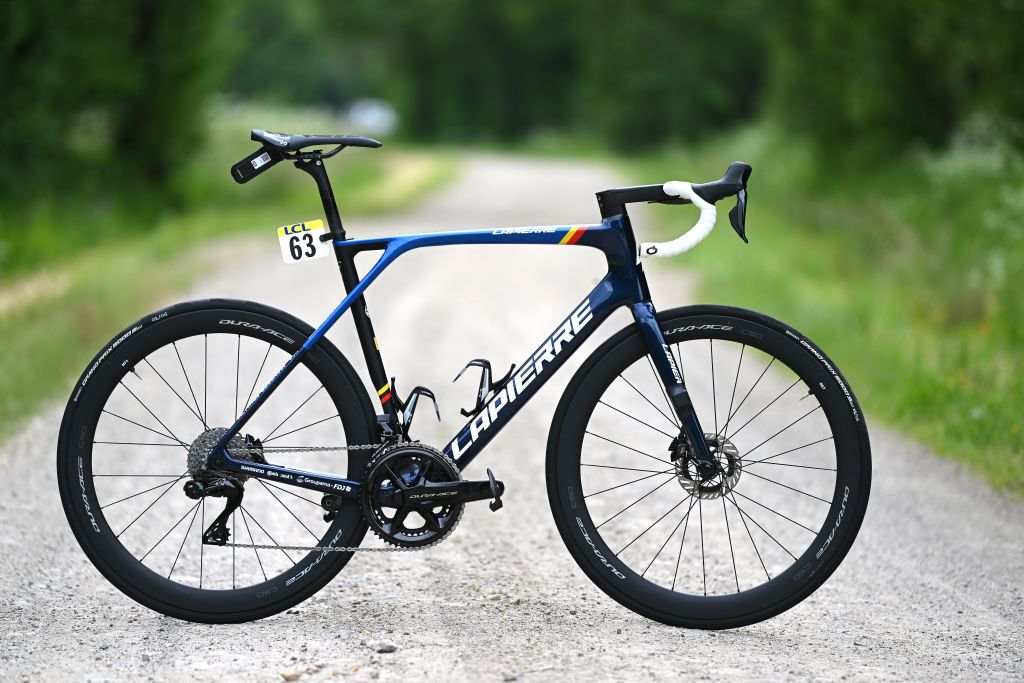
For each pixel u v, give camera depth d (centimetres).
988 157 2045
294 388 993
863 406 1003
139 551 600
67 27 2472
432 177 4791
